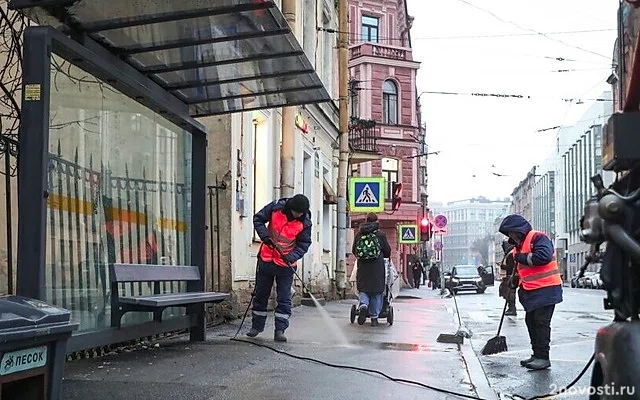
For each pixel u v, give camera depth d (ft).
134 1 20.34
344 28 69.62
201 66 25.70
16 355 11.96
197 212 30.07
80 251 22.40
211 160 39.81
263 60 25.98
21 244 17.87
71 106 21.98
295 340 30.71
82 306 22.43
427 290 133.90
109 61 22.89
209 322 36.88
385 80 157.89
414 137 159.94
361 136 97.60
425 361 25.45
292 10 42.98
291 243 29.91
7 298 12.78
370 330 37.22
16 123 25.05
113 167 24.63
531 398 20.67
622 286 11.26
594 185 11.51
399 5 160.56
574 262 292.20
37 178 17.90
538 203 413.39
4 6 24.85
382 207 64.90
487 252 566.36
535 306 26.35
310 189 66.59
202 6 21.26
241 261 41.83
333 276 79.77
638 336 10.22
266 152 49.08
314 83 29.07
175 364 22.99
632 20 11.01
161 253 27.91
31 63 18.10
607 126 11.18
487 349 30.12
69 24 21.27
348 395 19.13
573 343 35.96
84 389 18.71
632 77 10.96
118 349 26.13
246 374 21.63
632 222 10.84
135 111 26.08
